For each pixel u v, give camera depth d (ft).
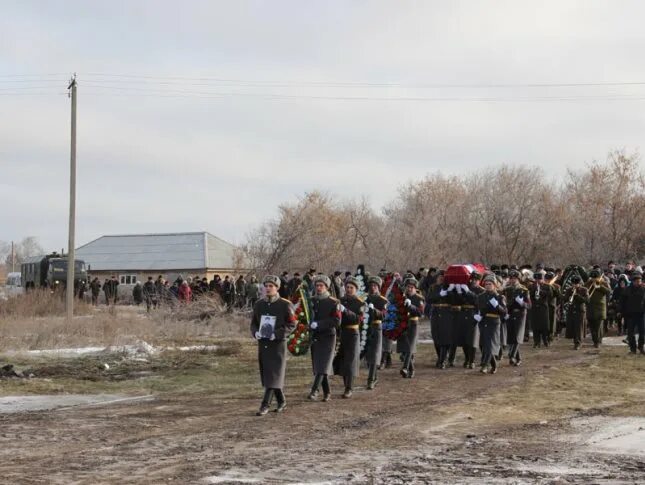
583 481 28.55
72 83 115.65
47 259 176.35
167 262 260.21
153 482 28.66
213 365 67.10
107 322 92.43
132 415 43.50
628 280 91.30
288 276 133.08
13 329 86.07
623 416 42.86
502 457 32.83
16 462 32.07
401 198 201.77
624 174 186.39
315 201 179.01
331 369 48.32
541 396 49.47
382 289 60.85
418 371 62.69
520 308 65.82
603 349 77.82
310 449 34.55
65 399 49.83
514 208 189.78
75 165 114.32
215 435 37.70
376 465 31.42
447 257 180.34
